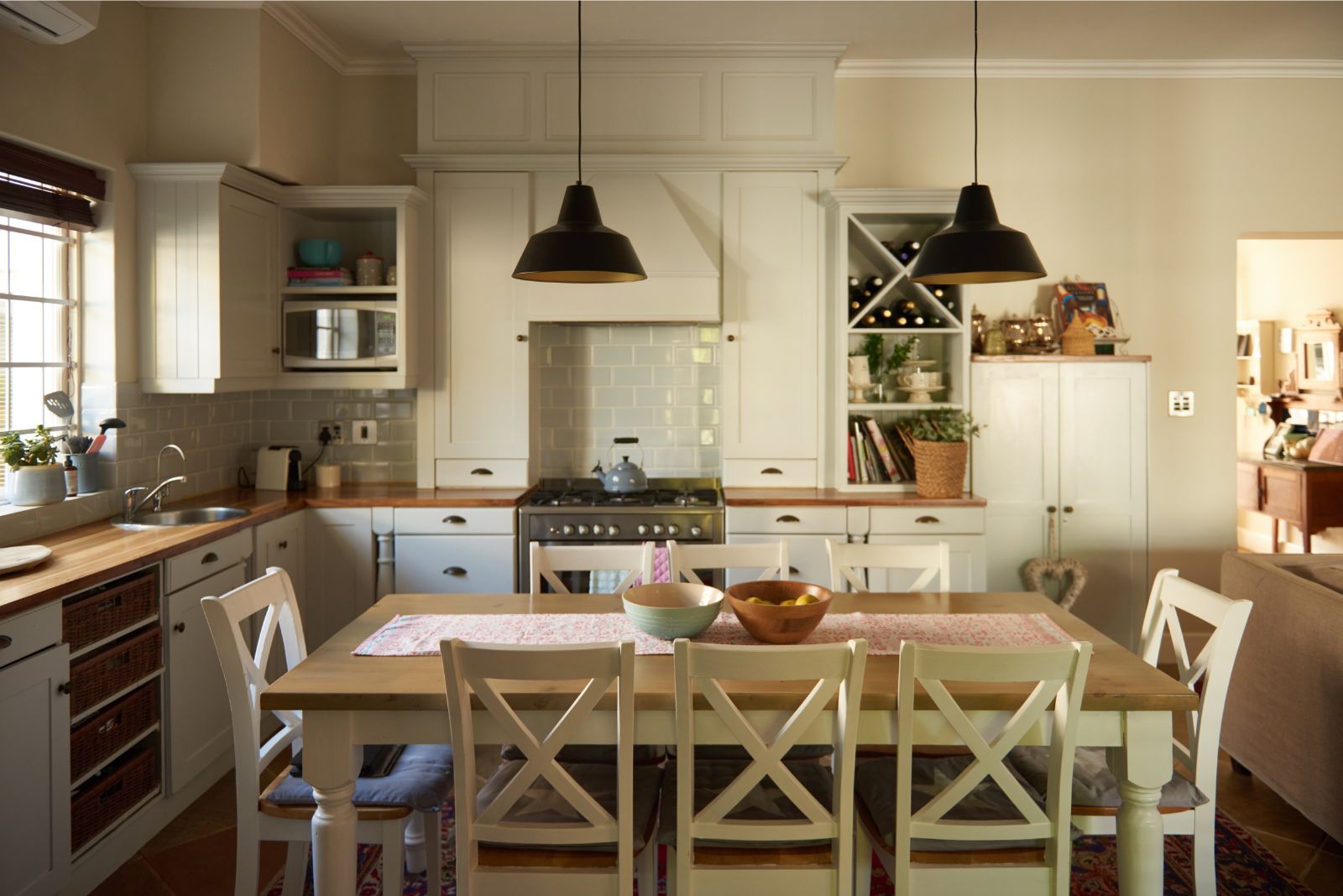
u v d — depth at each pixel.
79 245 3.52
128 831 2.85
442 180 4.28
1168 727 1.98
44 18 2.73
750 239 4.29
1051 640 2.36
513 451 4.33
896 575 4.05
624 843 1.88
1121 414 4.36
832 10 3.91
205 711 3.25
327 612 4.10
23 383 3.32
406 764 2.28
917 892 1.94
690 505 4.14
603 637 2.38
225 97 3.79
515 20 4.01
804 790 1.89
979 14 3.97
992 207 2.57
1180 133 4.64
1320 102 4.64
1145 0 3.84
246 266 3.88
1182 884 2.70
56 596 2.44
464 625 2.50
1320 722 2.81
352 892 2.03
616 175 4.24
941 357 4.53
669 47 4.24
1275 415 7.48
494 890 1.92
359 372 4.20
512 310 4.29
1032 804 1.92
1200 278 4.68
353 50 4.40
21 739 2.33
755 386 4.31
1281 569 3.20
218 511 3.73
